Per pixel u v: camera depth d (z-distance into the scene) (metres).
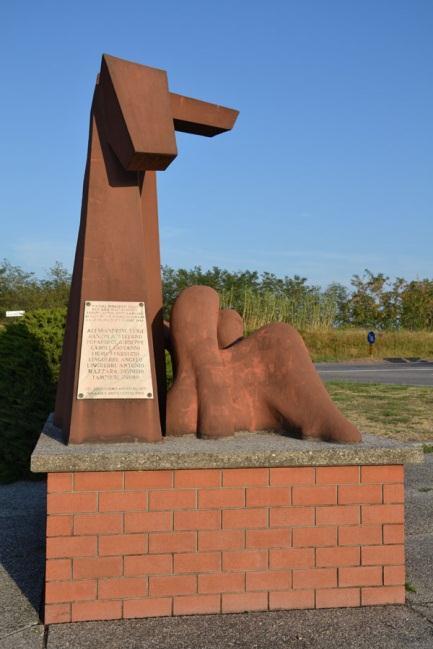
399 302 40.41
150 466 3.61
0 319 31.75
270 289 34.91
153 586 3.62
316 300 33.25
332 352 29.30
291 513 3.74
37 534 5.25
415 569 4.45
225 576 3.67
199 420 4.20
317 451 3.74
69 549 3.57
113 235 4.15
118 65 4.02
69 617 3.55
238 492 3.70
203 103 4.73
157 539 3.63
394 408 12.77
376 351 29.75
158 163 4.02
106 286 4.10
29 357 7.04
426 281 40.56
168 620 3.57
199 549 3.66
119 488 3.62
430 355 29.56
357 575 3.78
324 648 3.27
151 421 4.02
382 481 3.82
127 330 4.07
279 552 3.72
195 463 3.64
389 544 3.81
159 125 3.93
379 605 3.79
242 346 4.48
